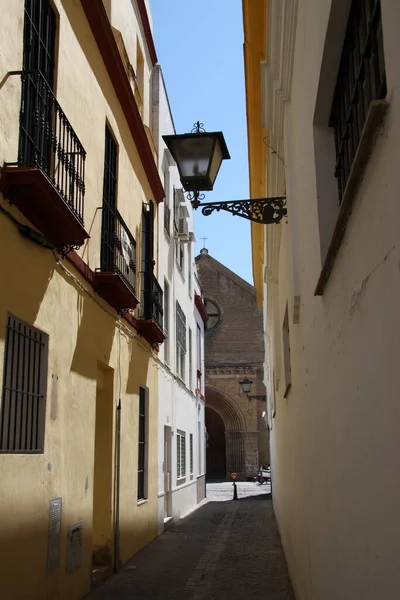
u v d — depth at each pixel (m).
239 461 40.88
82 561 7.90
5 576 5.41
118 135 10.85
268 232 10.12
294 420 7.25
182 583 9.07
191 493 21.59
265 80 6.71
